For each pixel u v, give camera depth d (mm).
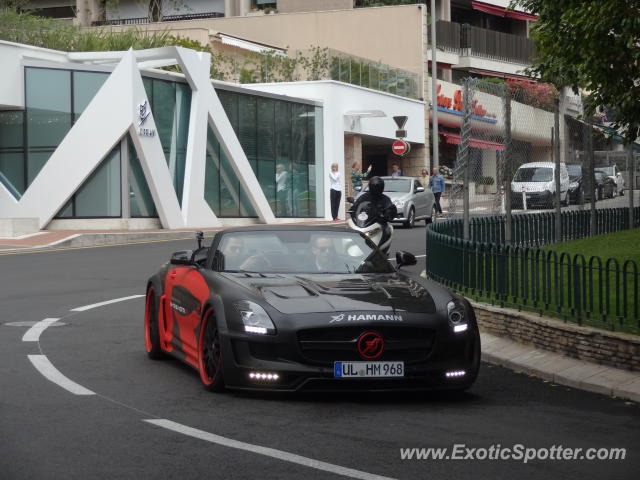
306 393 9938
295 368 9219
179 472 6984
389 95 54719
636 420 8945
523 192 21438
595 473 7152
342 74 50562
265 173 44281
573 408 9469
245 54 49094
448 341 9500
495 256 13688
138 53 37906
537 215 21422
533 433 8367
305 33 61375
